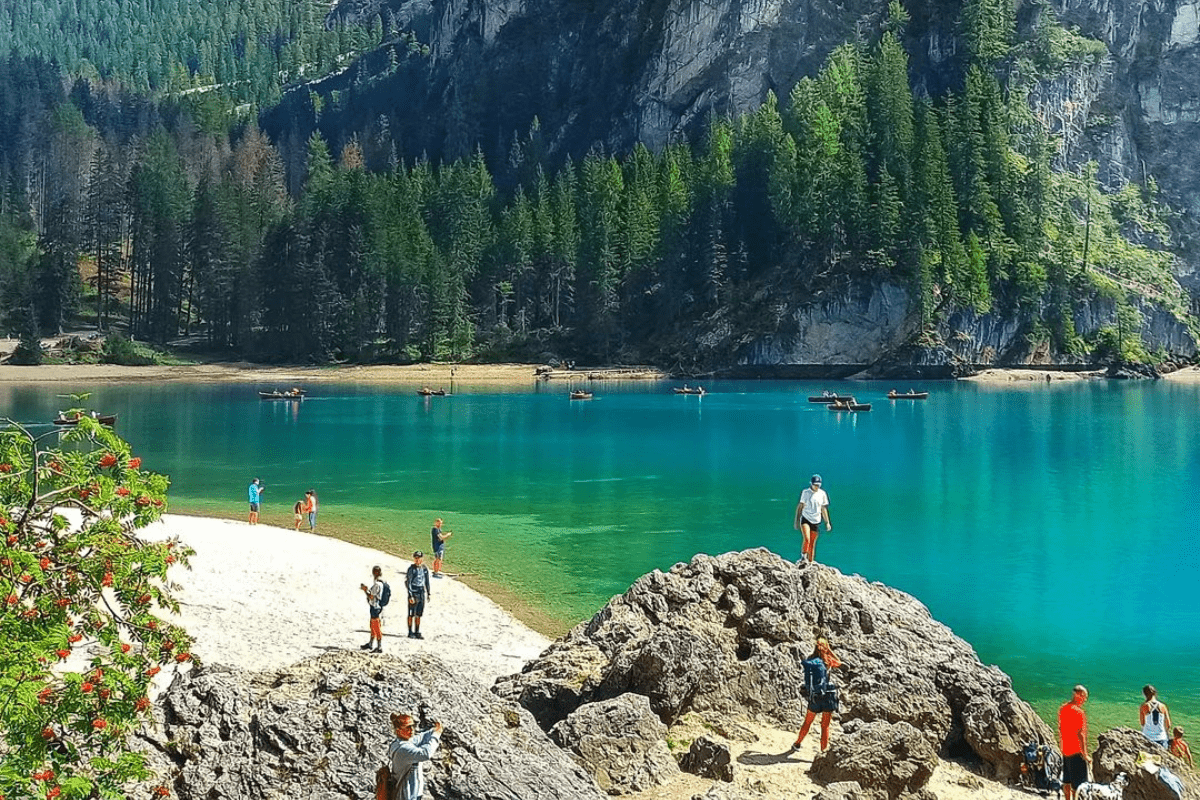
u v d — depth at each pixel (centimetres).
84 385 16512
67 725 1299
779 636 2391
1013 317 19738
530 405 13738
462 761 1473
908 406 13750
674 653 2148
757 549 2650
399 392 15975
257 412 12369
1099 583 4491
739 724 2144
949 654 2436
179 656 1451
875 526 5744
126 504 1500
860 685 2230
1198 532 5588
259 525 5231
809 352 19438
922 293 18800
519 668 3016
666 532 5388
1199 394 16075
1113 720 2919
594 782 1578
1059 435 10319
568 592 4094
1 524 1347
